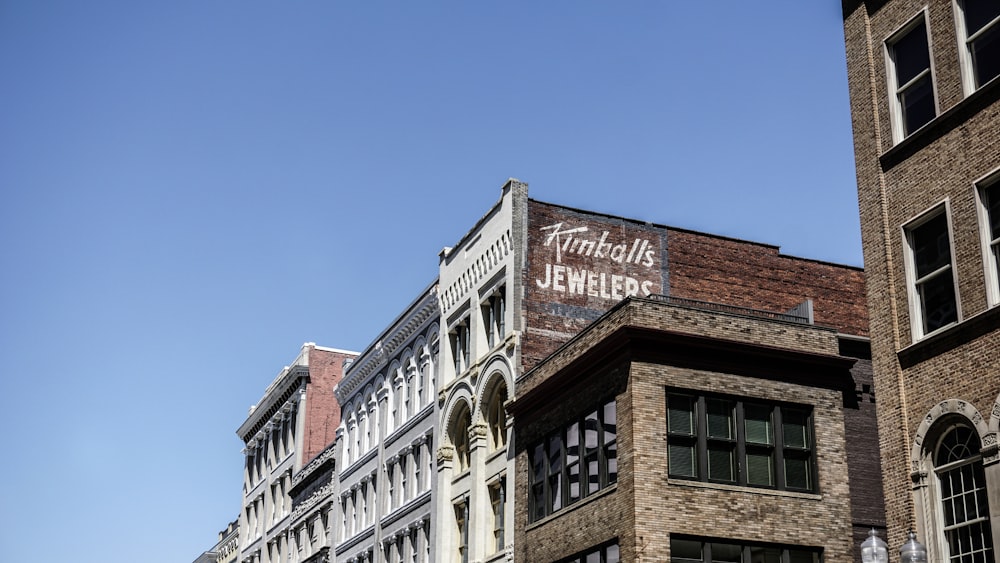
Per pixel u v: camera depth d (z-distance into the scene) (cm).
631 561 3306
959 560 2569
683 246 4806
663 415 3459
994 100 2598
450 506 4869
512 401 4231
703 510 3391
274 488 8250
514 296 4469
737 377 3581
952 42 2748
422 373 5519
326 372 7900
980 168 2616
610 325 3691
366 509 6019
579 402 3797
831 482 3566
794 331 3712
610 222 4722
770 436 3562
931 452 2673
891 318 2823
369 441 6222
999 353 2495
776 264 4922
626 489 3403
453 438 4966
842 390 3709
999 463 2453
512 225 4559
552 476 3928
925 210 2769
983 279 2570
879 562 2067
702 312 3634
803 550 3472
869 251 2939
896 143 2903
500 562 4231
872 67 3023
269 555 8100
